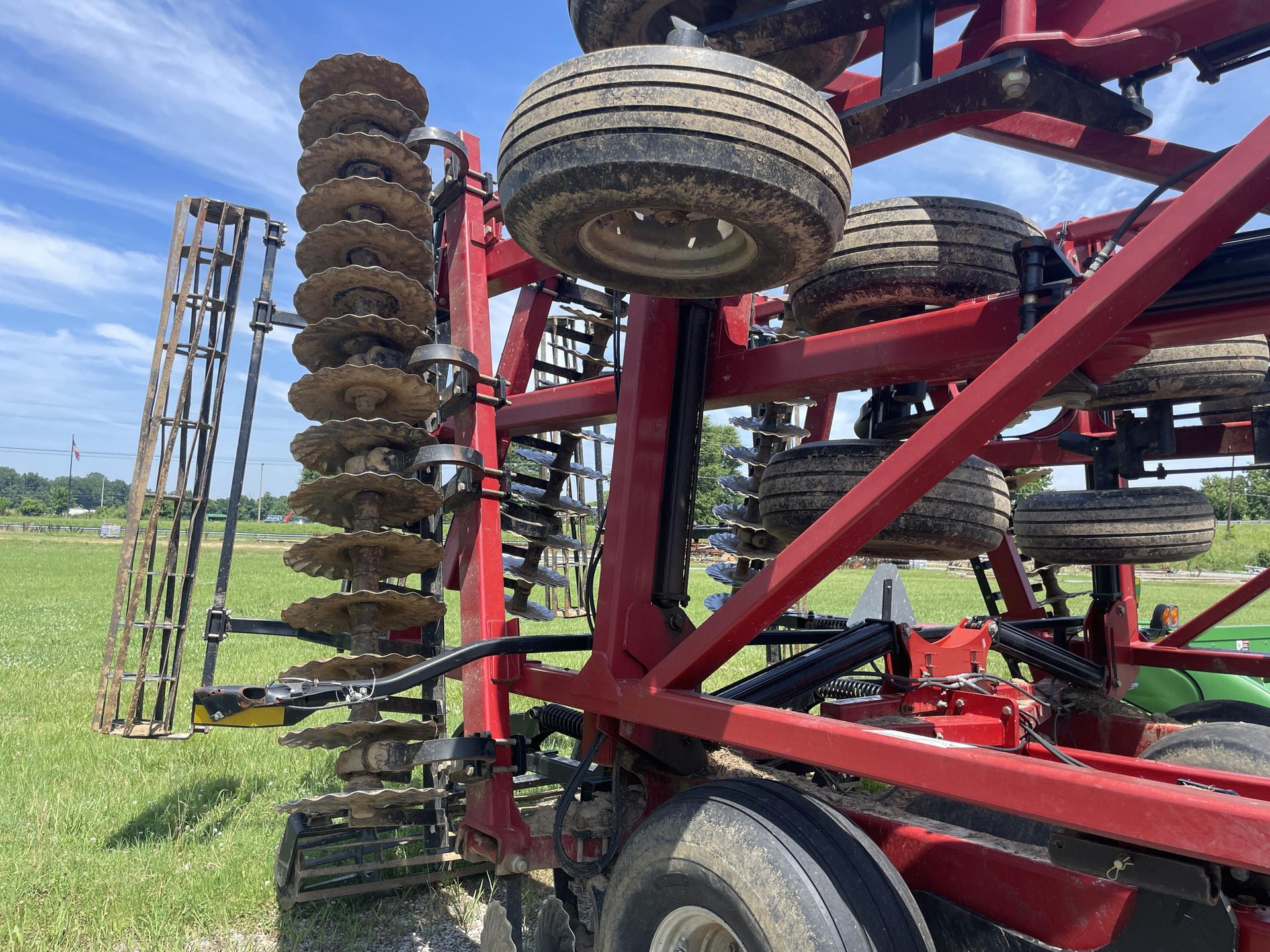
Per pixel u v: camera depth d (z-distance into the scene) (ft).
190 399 14.71
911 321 8.61
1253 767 10.31
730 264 7.84
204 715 8.58
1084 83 7.85
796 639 13.38
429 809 13.25
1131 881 5.88
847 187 6.93
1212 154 7.29
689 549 9.96
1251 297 7.16
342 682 9.25
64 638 40.81
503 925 9.20
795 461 9.69
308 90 12.16
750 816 7.07
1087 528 13.67
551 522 14.39
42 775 18.51
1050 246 7.68
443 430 14.39
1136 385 11.67
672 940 7.56
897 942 6.38
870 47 10.43
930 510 9.23
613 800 9.55
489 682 10.46
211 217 14.93
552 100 6.59
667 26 9.03
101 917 11.90
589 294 15.61
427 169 11.87
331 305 11.60
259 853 14.15
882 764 6.27
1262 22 7.16
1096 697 14.88
